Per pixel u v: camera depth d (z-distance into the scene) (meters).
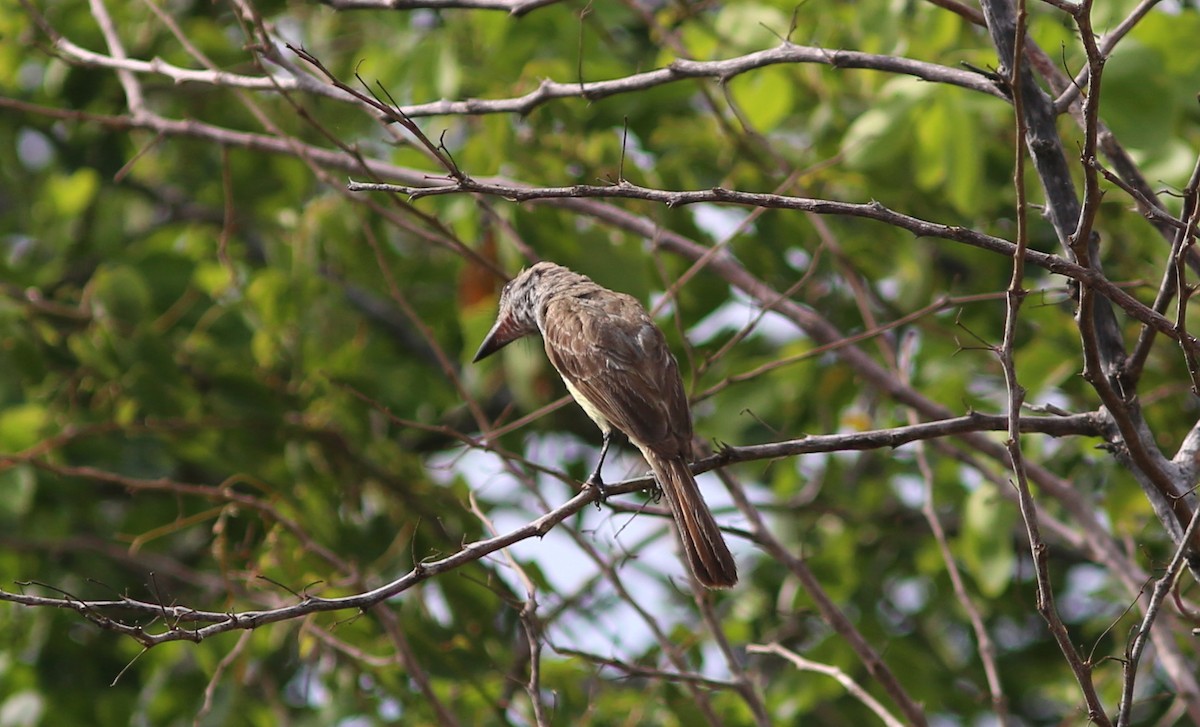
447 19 12.98
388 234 14.29
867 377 10.50
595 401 9.69
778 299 10.39
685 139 12.89
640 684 13.19
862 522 13.68
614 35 14.47
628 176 11.96
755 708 9.56
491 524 9.03
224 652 11.68
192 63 14.25
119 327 12.81
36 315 13.32
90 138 15.10
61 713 12.48
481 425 10.70
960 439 10.47
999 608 13.81
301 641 10.43
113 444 12.91
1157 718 12.44
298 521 11.93
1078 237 6.24
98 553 12.79
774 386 13.18
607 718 12.08
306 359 13.47
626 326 9.95
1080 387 12.59
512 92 12.03
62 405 12.98
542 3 9.04
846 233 12.91
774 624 13.65
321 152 11.20
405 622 11.23
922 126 10.93
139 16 14.41
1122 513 11.90
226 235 12.07
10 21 14.14
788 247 13.19
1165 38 10.64
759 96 11.88
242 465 12.57
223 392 13.04
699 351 13.25
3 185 15.55
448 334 14.96
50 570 12.73
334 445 12.94
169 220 17.28
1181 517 6.97
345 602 6.55
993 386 12.91
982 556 10.94
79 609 5.99
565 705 11.87
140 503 12.88
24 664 12.69
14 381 12.79
